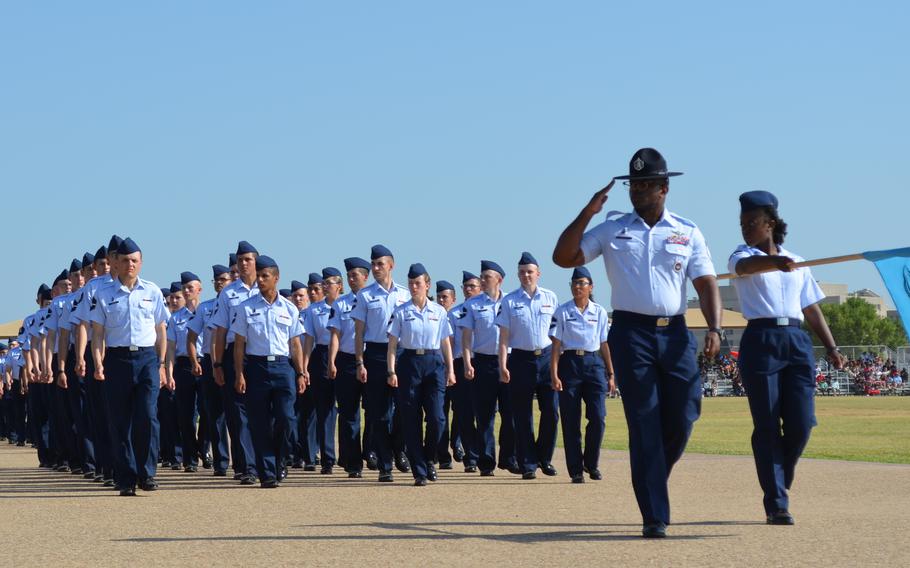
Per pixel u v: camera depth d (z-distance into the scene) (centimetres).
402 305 1683
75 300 1653
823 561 850
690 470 1772
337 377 1844
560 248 1027
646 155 1037
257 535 1063
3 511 1346
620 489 1548
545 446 1783
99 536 1080
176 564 890
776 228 1134
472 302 1852
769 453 1090
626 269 1027
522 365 1742
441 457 2000
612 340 1034
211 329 1772
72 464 2039
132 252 1570
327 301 2033
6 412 3594
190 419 2091
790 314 1105
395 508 1311
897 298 1033
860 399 6538
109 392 1555
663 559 871
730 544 947
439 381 1698
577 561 866
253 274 1748
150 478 1577
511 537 1019
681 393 1025
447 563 868
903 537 974
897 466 1803
